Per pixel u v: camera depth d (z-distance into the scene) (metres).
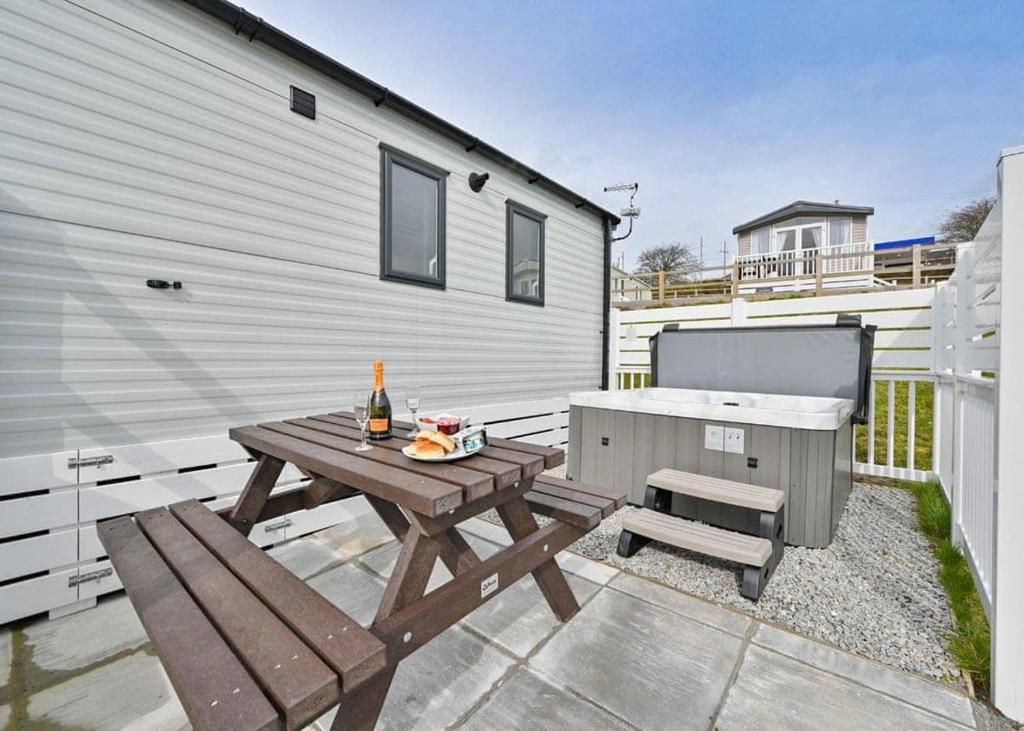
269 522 2.83
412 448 1.67
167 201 2.45
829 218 12.66
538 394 5.10
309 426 2.31
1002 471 1.50
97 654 1.90
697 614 2.06
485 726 1.46
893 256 11.88
